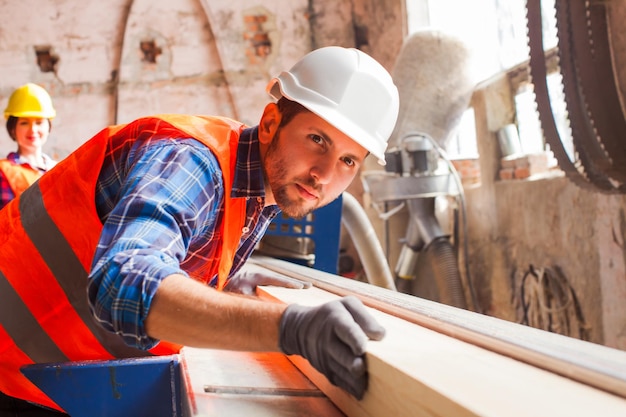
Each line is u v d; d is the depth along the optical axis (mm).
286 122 1083
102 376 1201
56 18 6324
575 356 791
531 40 2979
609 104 2695
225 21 6426
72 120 6320
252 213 1197
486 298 5180
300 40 6512
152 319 826
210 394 1020
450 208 5512
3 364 1291
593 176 2889
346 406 943
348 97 1083
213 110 6496
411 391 736
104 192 1146
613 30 2680
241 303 859
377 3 6312
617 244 3566
